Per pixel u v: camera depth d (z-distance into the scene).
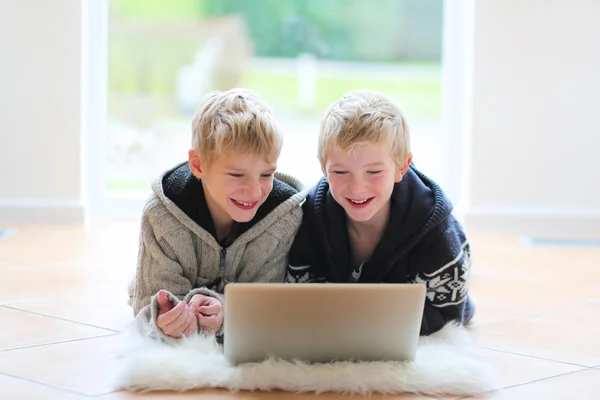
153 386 1.50
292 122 7.50
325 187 1.94
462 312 1.95
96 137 4.11
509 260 3.21
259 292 1.54
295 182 2.01
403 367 1.56
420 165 5.06
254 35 7.40
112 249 3.22
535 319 2.20
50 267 2.80
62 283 2.52
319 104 7.56
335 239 1.92
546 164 4.04
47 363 1.66
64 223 3.92
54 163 3.92
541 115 4.04
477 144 4.04
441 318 1.90
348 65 7.49
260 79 7.48
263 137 1.76
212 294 1.83
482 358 1.80
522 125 4.04
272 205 1.90
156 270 1.87
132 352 1.66
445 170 4.25
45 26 3.88
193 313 1.74
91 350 1.76
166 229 1.85
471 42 4.04
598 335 2.03
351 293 1.55
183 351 1.61
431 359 1.61
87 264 2.87
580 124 4.03
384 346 1.58
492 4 3.99
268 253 1.91
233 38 7.31
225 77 7.32
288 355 1.58
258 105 1.82
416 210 1.88
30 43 3.88
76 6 3.88
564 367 1.73
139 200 4.16
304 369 1.54
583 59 4.00
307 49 7.50
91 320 2.04
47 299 2.29
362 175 1.77
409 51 7.23
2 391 1.49
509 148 4.04
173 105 6.70
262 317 1.55
